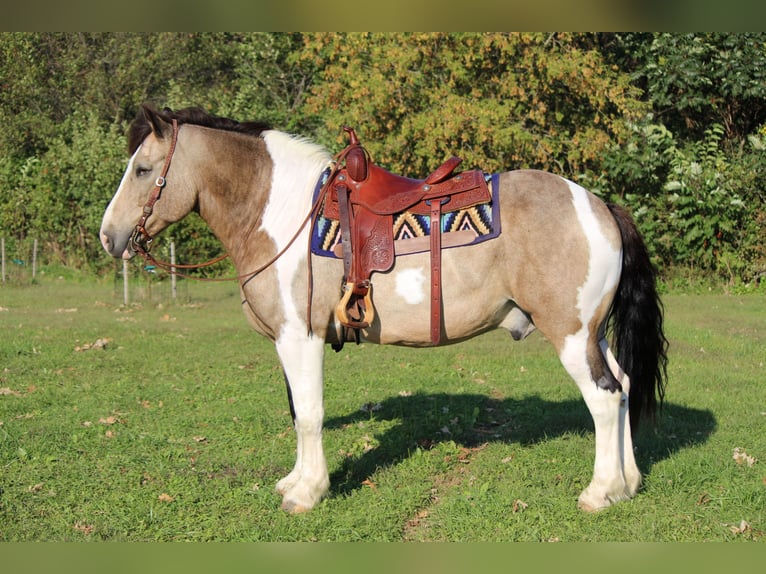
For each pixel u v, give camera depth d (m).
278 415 5.89
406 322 3.87
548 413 5.86
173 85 18.64
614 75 13.42
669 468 4.44
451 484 4.47
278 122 18.88
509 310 3.98
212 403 6.30
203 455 4.96
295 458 4.89
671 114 15.62
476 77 12.96
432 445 5.11
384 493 4.25
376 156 12.92
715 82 14.69
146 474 4.63
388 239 3.82
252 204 4.13
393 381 7.05
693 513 3.91
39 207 16.14
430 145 12.16
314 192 4.04
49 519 3.97
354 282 3.80
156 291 13.46
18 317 10.84
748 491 4.08
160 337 9.37
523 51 12.32
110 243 4.14
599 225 3.79
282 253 3.95
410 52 12.30
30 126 19.69
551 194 3.82
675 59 14.14
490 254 3.78
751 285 13.31
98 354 8.27
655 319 4.03
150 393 6.61
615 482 3.93
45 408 6.12
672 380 6.88
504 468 4.61
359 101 12.80
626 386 4.07
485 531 3.76
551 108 13.26
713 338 8.94
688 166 13.29
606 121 12.98
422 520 3.97
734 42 14.11
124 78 20.06
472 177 3.89
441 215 3.82
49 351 8.37
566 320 3.77
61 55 20.89
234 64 21.17
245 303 4.17
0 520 3.95
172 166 4.11
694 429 5.32
